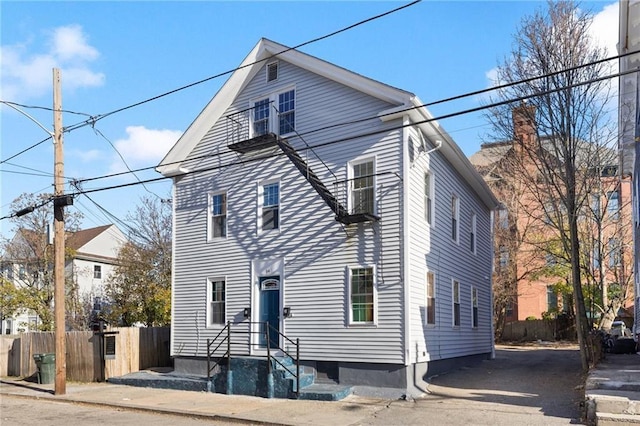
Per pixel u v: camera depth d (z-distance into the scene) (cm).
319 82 1786
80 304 3334
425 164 1744
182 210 2064
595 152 2117
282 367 1603
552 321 3559
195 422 1278
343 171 1692
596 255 3070
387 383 1518
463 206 2183
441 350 1792
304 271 1719
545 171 2106
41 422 1291
